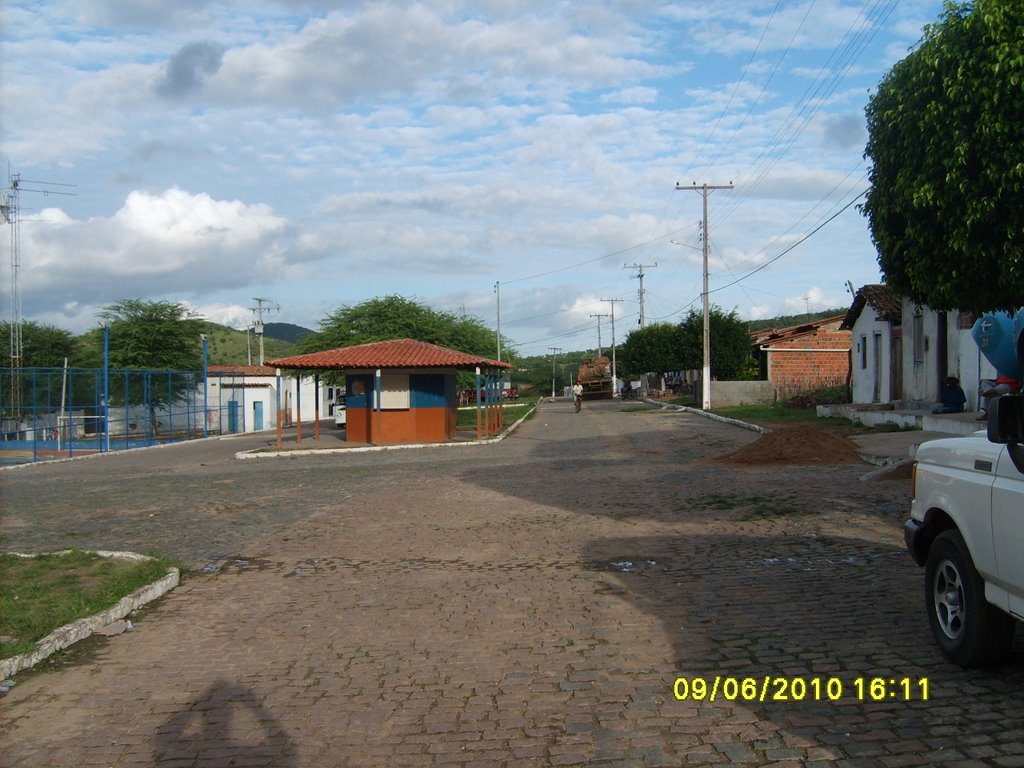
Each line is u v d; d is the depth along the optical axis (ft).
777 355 160.15
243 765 15.15
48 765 15.38
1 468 88.99
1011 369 54.34
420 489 53.83
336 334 158.40
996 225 24.70
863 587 25.41
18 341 141.69
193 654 21.74
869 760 14.25
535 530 37.35
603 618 23.30
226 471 74.02
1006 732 15.08
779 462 58.80
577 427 118.32
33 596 25.99
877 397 96.63
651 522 38.01
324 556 33.71
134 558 31.96
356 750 15.55
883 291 94.79
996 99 24.02
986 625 17.49
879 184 28.50
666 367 224.33
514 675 19.10
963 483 17.75
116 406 134.10
